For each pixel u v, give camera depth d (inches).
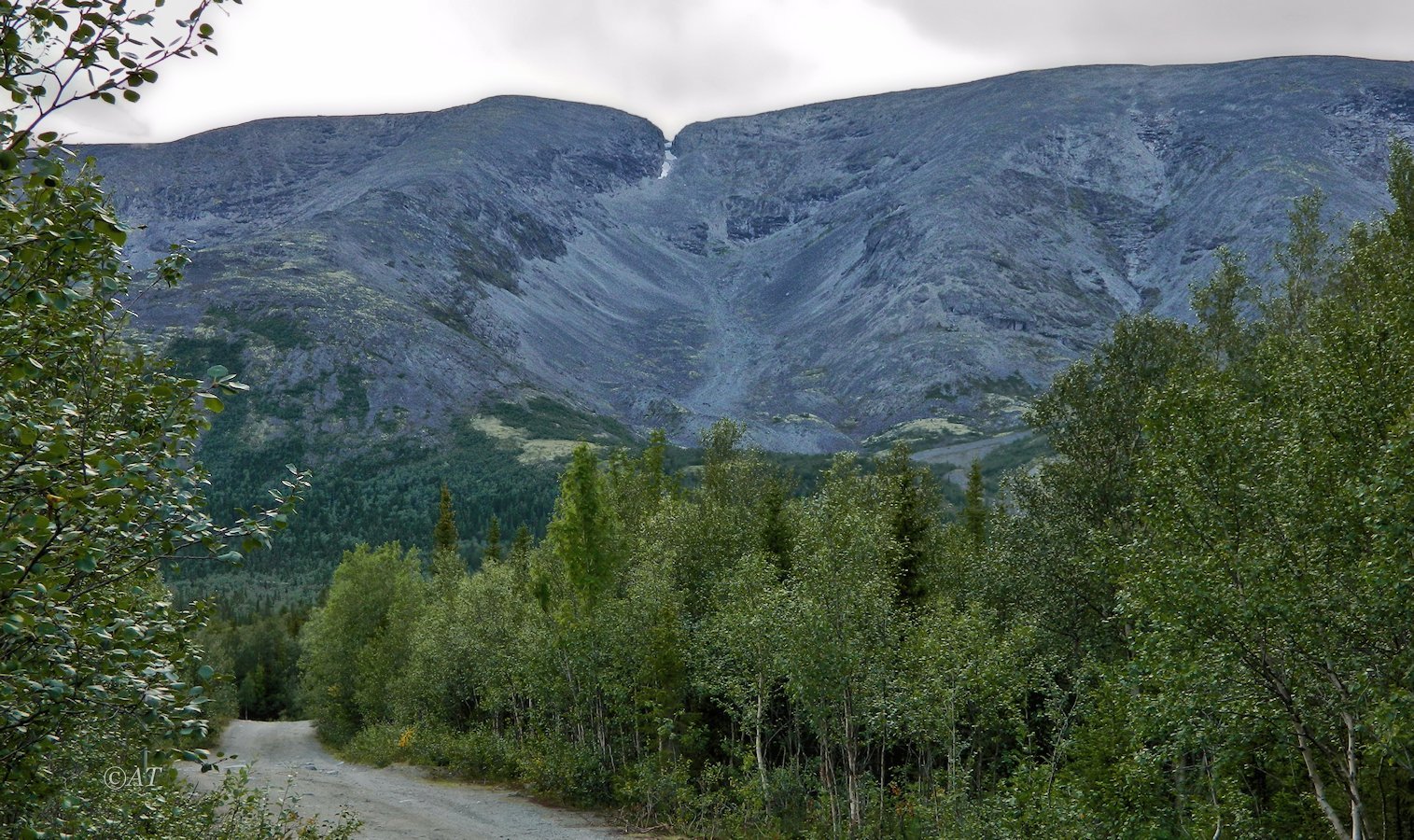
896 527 1952.5
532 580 2085.4
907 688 1306.6
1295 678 689.6
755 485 2623.0
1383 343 741.3
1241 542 715.4
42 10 225.1
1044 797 938.1
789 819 1472.7
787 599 1414.9
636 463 2551.7
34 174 233.0
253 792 631.2
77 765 411.5
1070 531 1534.2
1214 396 800.3
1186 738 740.0
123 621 274.4
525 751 1956.2
